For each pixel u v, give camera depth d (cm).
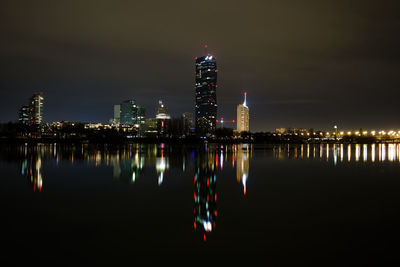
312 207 3119
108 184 4469
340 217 2753
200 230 2398
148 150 14700
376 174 5725
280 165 7381
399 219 2692
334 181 4841
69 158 9088
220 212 2912
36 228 2441
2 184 4438
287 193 3838
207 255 1945
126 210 2986
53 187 4216
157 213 2880
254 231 2378
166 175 5438
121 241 2172
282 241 2170
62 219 2680
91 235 2288
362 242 2147
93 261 1856
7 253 1966
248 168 6650
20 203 3262
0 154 10756
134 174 5550
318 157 10400
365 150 17012
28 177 5125
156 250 2022
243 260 1875
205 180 4900
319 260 1869
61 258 1897
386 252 1980
